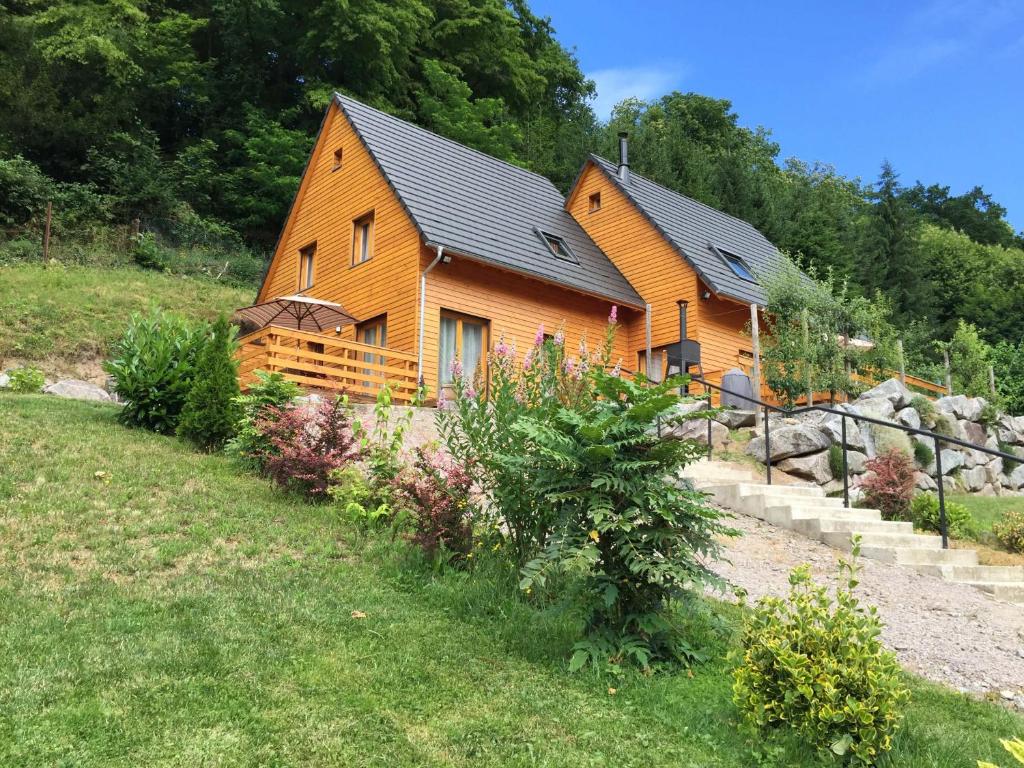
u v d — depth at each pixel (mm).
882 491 10758
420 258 16219
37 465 8211
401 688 4484
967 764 4219
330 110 19812
